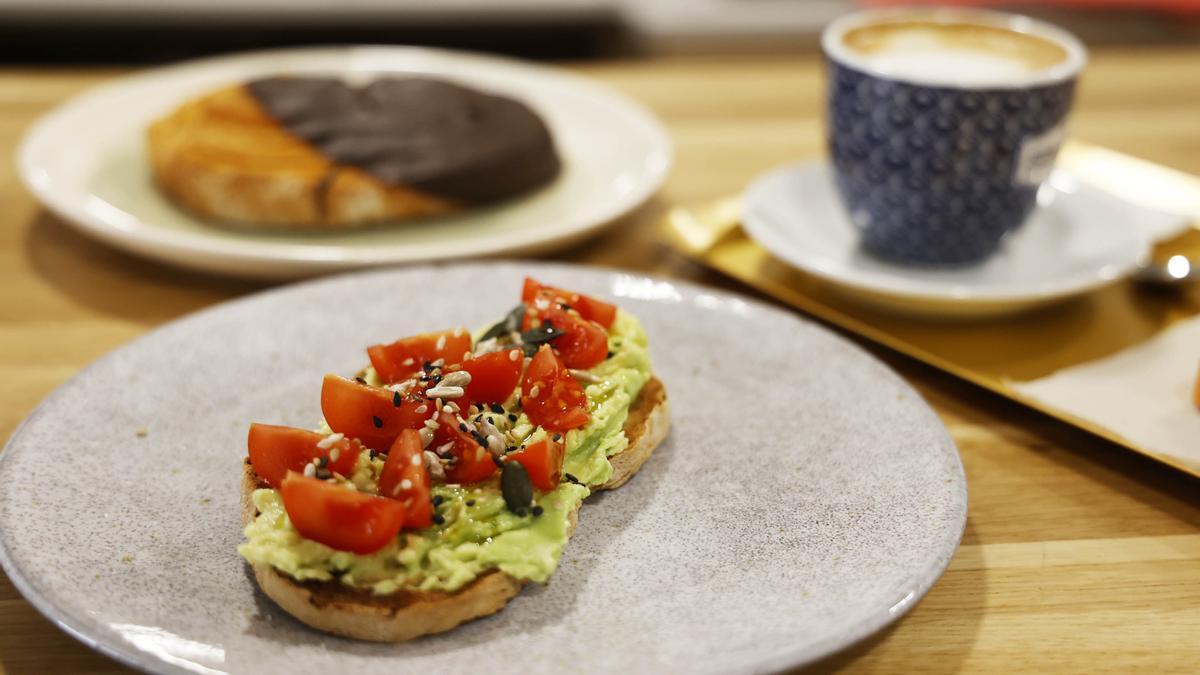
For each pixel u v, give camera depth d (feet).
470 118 2.46
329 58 2.87
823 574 1.70
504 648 1.63
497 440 1.73
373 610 1.63
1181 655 1.70
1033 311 2.16
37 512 1.73
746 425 1.90
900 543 1.72
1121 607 1.75
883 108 2.11
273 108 2.41
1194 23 3.83
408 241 2.31
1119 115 2.83
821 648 1.60
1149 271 2.20
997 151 2.10
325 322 2.04
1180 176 2.52
